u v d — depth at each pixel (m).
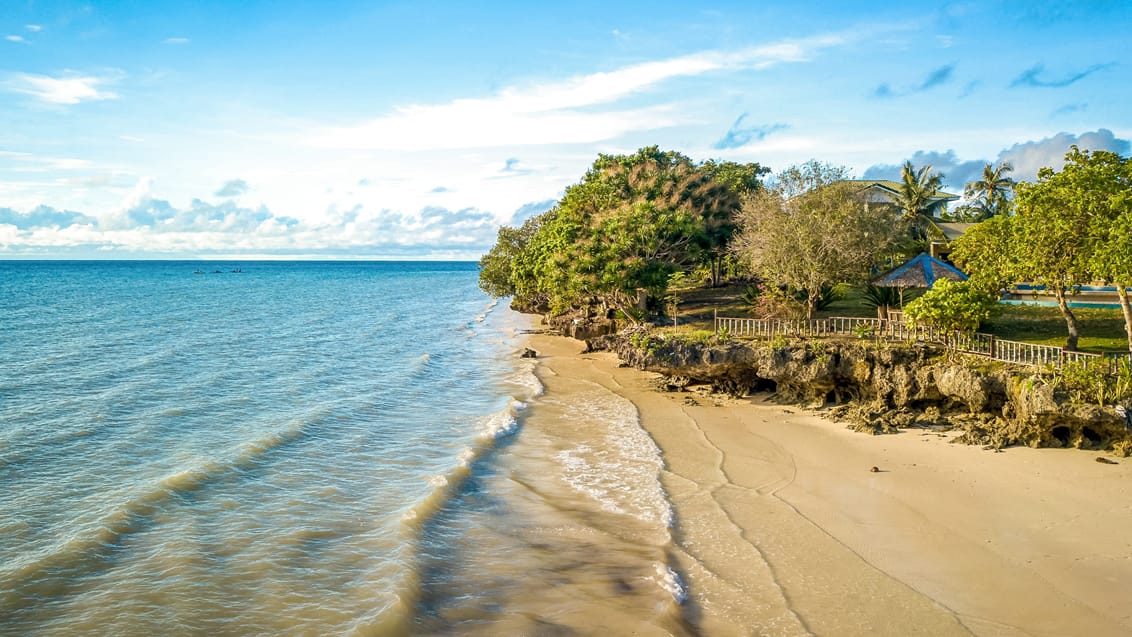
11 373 39.38
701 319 48.91
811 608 15.45
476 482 23.72
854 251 38.22
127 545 17.73
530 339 62.50
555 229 56.88
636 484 23.50
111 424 28.91
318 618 14.57
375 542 18.44
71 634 13.70
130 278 184.38
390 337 62.84
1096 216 26.48
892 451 25.80
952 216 75.94
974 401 27.78
